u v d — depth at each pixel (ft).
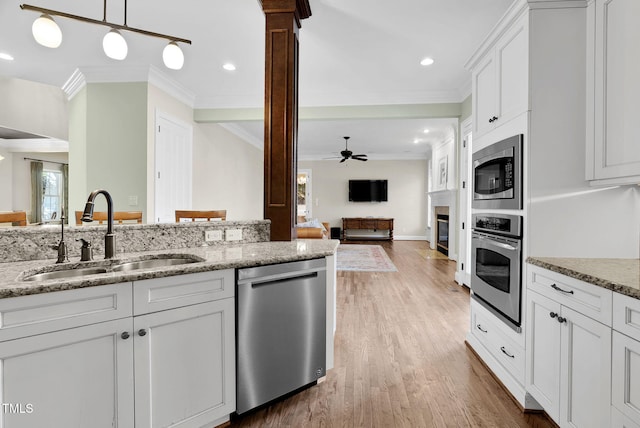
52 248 4.98
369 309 11.44
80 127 13.14
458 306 11.76
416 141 25.40
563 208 5.77
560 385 4.90
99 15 8.82
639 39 4.73
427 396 6.30
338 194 33.86
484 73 7.61
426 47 10.47
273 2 7.72
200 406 4.86
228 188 20.76
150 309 4.34
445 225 23.76
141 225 6.17
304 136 23.77
